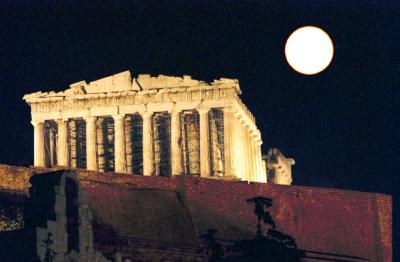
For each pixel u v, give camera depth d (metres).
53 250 167.25
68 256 169.12
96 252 174.50
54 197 169.62
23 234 166.75
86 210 173.12
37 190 170.75
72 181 172.25
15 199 193.00
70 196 171.88
